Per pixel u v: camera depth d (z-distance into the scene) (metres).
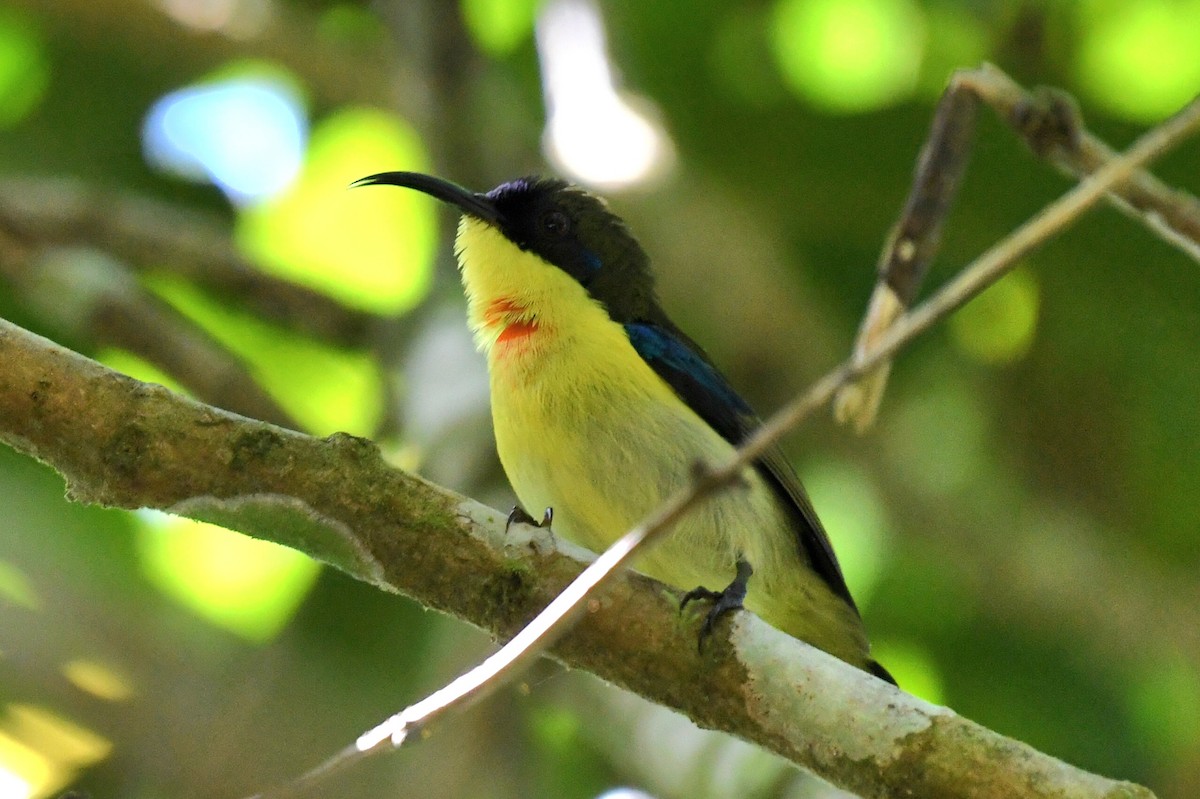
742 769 8.63
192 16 13.82
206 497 6.54
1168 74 13.03
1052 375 12.91
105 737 9.39
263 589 13.15
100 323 12.72
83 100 14.71
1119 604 11.99
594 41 13.35
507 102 13.32
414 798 9.55
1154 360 12.76
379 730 5.49
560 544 6.73
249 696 9.97
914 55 13.25
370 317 13.72
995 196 12.66
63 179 14.80
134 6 13.78
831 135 13.30
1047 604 12.12
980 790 5.95
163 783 9.16
